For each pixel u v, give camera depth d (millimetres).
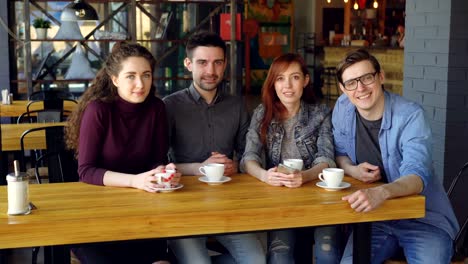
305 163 3279
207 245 3316
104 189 2799
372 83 2918
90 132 2936
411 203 2684
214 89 3436
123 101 2977
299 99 3285
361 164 3021
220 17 8617
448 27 4598
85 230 2334
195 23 8844
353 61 2920
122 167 3018
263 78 16344
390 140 3014
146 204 2549
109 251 2820
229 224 2469
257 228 2500
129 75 2893
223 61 3396
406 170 2855
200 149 3449
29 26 8125
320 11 16766
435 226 2969
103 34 8570
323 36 16859
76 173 3467
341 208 2586
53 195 2689
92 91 3033
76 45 8539
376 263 3035
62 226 2311
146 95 2945
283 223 2525
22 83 8469
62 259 2631
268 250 3184
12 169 6484
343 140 3199
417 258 2924
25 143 4816
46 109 6066
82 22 8547
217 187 2855
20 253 4551
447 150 4688
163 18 8773
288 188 2846
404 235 2973
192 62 3395
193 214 2424
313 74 16562
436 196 3014
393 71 12109
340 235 3242
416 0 4977
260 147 3299
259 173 3021
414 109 2984
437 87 4754
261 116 3303
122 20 8719
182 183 2924
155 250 2955
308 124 3275
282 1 16359
